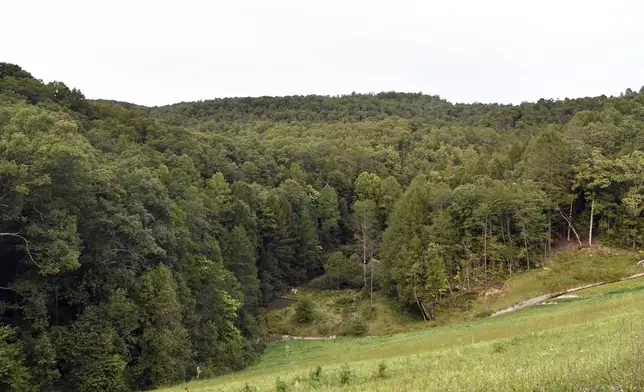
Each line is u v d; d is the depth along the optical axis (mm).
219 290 52406
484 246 67438
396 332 60812
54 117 33844
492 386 9773
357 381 17859
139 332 37812
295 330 67438
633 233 65062
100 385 31250
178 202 55156
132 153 62844
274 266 82375
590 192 70875
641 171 65250
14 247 32156
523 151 96688
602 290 54781
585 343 18578
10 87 67250
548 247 69625
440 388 10805
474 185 75500
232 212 75875
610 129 78375
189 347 41781
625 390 7848
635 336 14656
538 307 53719
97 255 35688
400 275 67750
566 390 8648
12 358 27391
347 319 68562
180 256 48469
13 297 33062
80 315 34000
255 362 50906
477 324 49812
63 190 32938
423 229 69750
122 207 39281
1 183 28312
